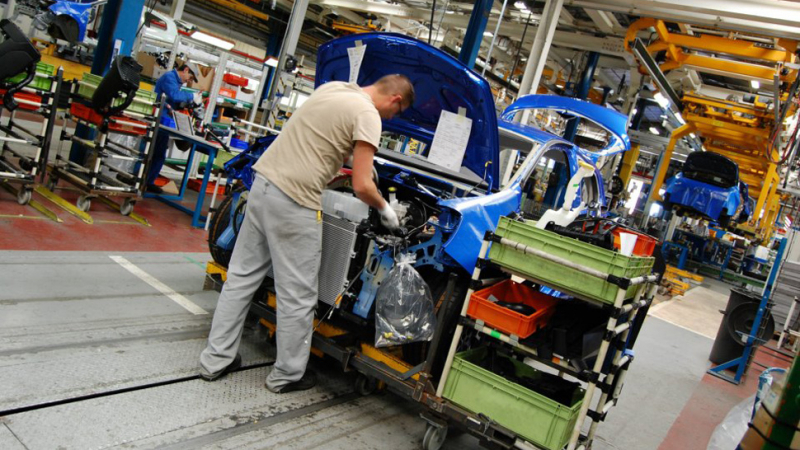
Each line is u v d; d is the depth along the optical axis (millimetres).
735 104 12297
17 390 2164
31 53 4320
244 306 2727
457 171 3201
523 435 2354
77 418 2098
